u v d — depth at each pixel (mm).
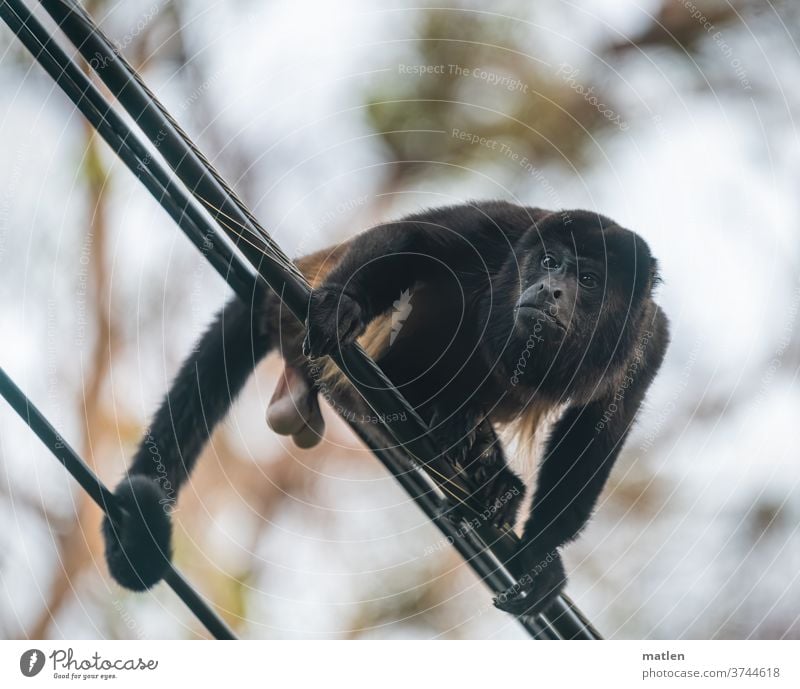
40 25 7492
